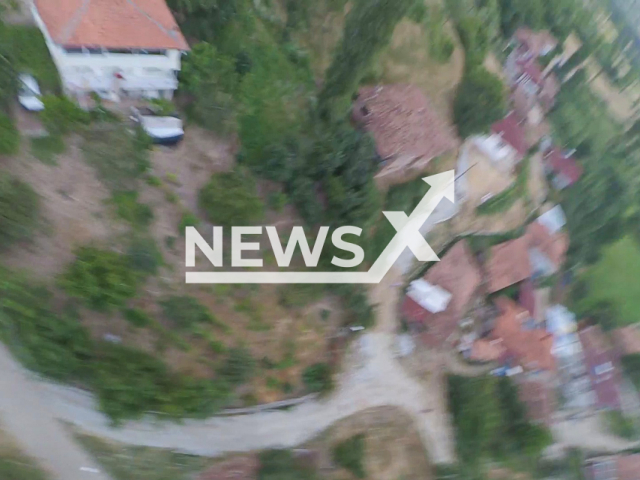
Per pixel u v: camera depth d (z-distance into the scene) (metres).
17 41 22.64
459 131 30.06
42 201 21.02
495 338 28.70
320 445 23.84
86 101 23.59
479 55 31.50
